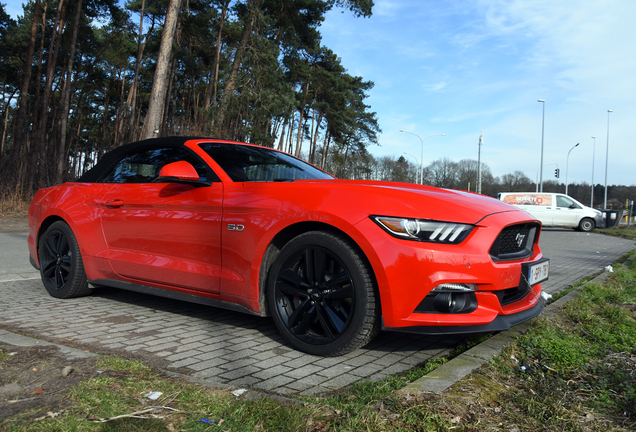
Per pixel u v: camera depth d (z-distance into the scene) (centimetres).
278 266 275
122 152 401
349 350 252
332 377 228
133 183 368
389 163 6425
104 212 373
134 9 3036
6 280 505
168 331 311
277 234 277
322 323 260
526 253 294
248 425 162
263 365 246
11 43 3438
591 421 177
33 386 194
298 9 2547
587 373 236
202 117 1975
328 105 3922
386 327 240
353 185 278
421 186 306
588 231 1980
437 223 245
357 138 4947
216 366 242
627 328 334
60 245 412
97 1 2877
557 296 442
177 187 331
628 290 494
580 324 339
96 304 393
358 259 247
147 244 342
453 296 243
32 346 248
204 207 310
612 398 204
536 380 221
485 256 245
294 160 401
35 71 3869
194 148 346
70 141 4406
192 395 187
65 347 249
